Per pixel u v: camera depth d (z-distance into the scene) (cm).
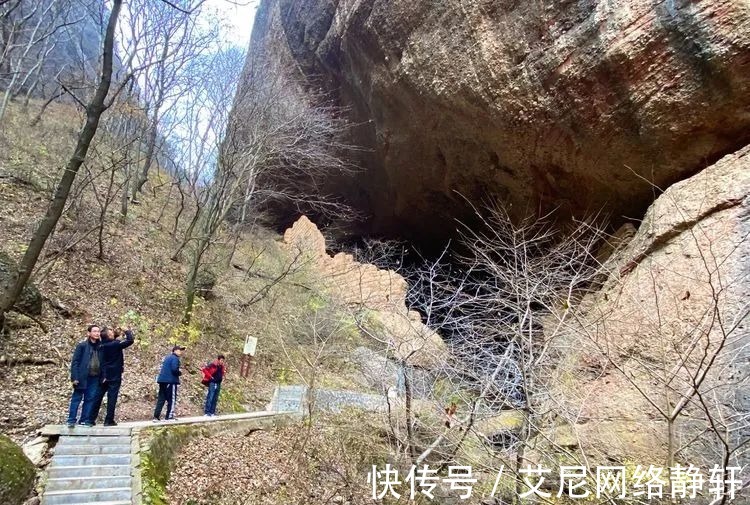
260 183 2264
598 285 1048
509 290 841
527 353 704
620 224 1256
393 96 1578
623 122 1070
